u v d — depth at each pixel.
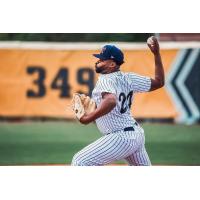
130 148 20.25
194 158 28.41
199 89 32.22
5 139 30.75
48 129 32.09
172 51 32.25
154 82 21.44
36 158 27.98
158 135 31.22
